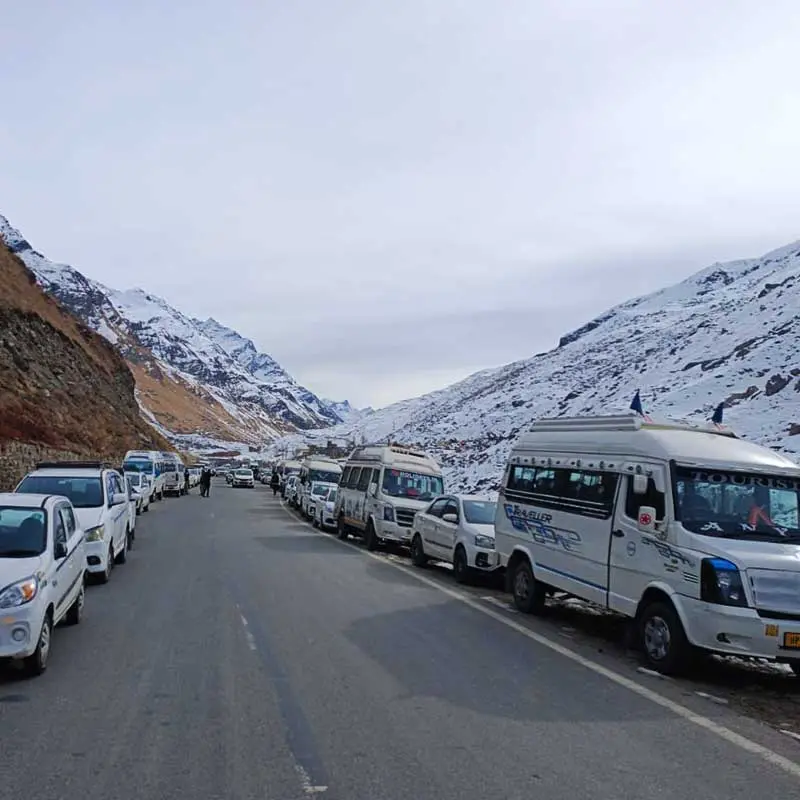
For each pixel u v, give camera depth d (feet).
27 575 26.50
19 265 225.35
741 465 31.65
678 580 29.32
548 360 583.17
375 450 75.72
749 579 27.58
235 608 39.60
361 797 17.40
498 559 44.29
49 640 28.40
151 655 29.84
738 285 637.71
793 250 622.54
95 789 17.63
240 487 250.98
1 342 165.89
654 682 28.32
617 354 485.15
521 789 18.07
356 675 27.50
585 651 32.89
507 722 22.93
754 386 184.44
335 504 84.89
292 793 17.54
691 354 343.26
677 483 30.83
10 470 102.73
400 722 22.58
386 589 47.37
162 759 19.43
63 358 189.47
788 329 256.73
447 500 57.36
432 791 17.81
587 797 17.71
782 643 26.99
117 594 43.55
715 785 18.70
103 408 196.03
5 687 25.50
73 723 22.04
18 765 18.97
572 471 37.99
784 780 19.19
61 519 32.53
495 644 33.37
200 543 71.20
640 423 34.30
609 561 33.71
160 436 290.56
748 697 27.17
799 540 29.96
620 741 21.63
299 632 34.27
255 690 25.40
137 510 103.81
